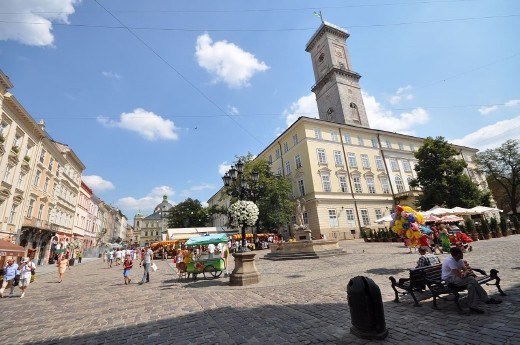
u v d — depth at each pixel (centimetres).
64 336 545
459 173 3052
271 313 593
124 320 632
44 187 2973
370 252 1766
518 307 475
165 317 632
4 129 2170
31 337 554
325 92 5225
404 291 675
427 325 443
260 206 3341
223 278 1224
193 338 481
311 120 3791
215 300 771
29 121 2480
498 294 567
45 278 1762
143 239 11862
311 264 1422
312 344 411
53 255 3216
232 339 461
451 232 1944
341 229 3478
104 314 704
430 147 3161
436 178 3108
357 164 3994
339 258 1574
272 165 4519
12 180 2283
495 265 895
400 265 1096
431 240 1513
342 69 5000
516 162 4128
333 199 3559
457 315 475
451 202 2973
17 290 1305
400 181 4288
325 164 3716
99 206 6406
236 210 1076
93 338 521
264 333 476
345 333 440
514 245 1410
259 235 3488
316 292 758
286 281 970
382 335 402
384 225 3794
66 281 1559
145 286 1166
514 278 687
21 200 2430
